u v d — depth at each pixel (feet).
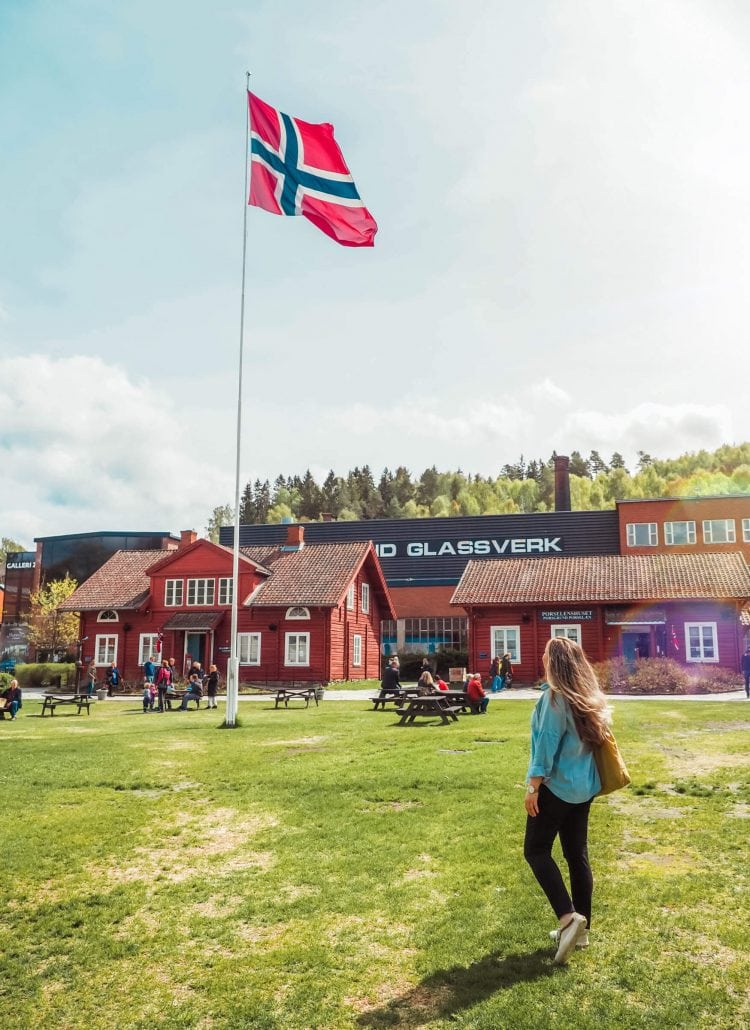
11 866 24.84
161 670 97.09
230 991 16.33
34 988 16.84
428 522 209.67
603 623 127.03
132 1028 15.08
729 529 190.39
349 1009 15.33
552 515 204.23
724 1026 14.05
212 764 43.16
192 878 23.45
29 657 209.77
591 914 18.02
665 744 46.93
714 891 20.51
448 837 26.53
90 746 53.57
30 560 238.89
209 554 146.41
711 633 123.24
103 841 27.61
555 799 16.85
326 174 68.64
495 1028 14.29
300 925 19.60
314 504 606.14
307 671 138.10
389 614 170.09
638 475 590.55
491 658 130.41
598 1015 14.51
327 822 29.32
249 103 69.82
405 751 46.52
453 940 18.04
